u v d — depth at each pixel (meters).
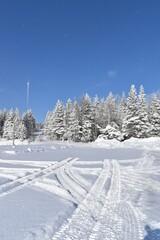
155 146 43.84
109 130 68.94
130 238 5.80
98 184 12.20
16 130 92.62
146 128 63.12
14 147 41.53
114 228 6.42
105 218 7.24
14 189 10.16
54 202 8.45
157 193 10.94
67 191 10.04
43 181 12.21
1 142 77.19
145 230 6.37
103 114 81.88
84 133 71.62
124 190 11.30
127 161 21.98
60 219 6.81
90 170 16.73
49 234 5.76
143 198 9.88
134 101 64.88
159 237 5.93
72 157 24.42
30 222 6.41
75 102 75.75
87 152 30.86
